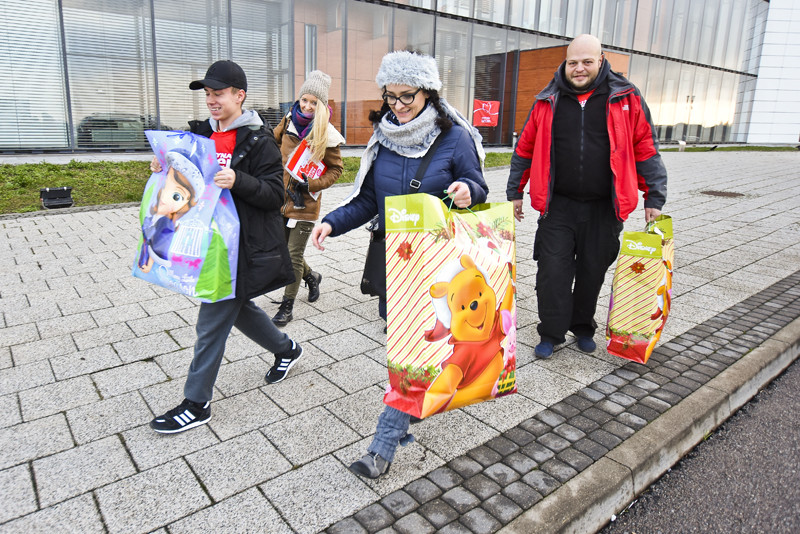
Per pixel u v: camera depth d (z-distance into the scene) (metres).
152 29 13.88
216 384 3.47
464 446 2.86
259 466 2.67
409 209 2.22
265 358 3.83
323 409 3.19
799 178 13.80
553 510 2.38
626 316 3.76
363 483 2.55
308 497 2.46
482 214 2.50
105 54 13.38
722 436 3.24
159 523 2.29
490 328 2.38
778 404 3.59
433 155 2.70
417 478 2.60
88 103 13.40
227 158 2.85
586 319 4.01
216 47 14.91
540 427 3.04
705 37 30.67
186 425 2.94
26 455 2.72
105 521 2.29
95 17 13.12
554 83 3.68
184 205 2.71
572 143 3.59
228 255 2.73
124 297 4.91
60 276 5.46
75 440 2.86
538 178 3.69
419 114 2.69
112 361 3.73
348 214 2.95
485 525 2.29
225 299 2.77
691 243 7.13
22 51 12.43
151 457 2.73
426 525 2.29
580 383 3.54
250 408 3.19
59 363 3.68
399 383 2.27
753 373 3.67
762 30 33.19
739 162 18.56
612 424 3.07
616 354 3.84
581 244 3.83
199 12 14.47
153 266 2.77
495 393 2.43
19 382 3.43
